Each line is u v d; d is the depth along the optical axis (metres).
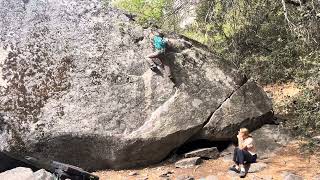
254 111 10.41
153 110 9.80
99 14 10.50
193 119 9.87
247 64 11.80
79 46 10.02
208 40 12.77
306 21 10.68
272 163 9.23
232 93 10.41
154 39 10.08
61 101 9.48
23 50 9.73
